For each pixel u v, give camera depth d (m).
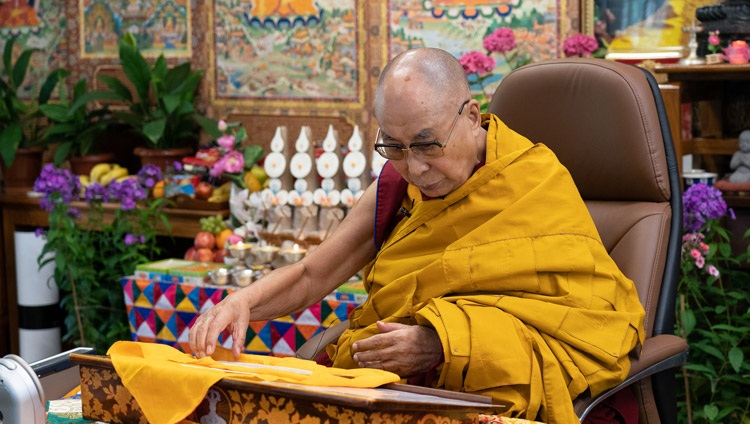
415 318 1.72
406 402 1.18
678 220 2.08
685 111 3.18
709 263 3.03
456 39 3.63
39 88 4.46
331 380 1.32
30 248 3.88
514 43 3.24
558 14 3.46
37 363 1.58
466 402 1.28
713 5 3.16
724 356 2.92
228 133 3.95
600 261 1.81
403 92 1.64
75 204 3.84
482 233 1.76
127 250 3.65
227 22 4.03
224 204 3.66
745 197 3.10
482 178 1.78
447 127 1.67
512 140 1.84
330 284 2.03
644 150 2.07
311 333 2.87
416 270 1.83
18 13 4.47
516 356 1.62
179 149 3.97
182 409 1.27
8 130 4.08
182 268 3.14
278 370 1.40
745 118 3.39
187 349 3.07
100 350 3.66
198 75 4.00
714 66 2.92
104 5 4.29
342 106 3.86
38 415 1.28
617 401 1.88
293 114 3.96
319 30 3.86
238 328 1.76
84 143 4.06
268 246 3.17
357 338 1.83
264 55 3.98
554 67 2.16
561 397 1.63
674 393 2.01
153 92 4.17
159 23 4.17
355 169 3.35
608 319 1.73
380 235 1.96
